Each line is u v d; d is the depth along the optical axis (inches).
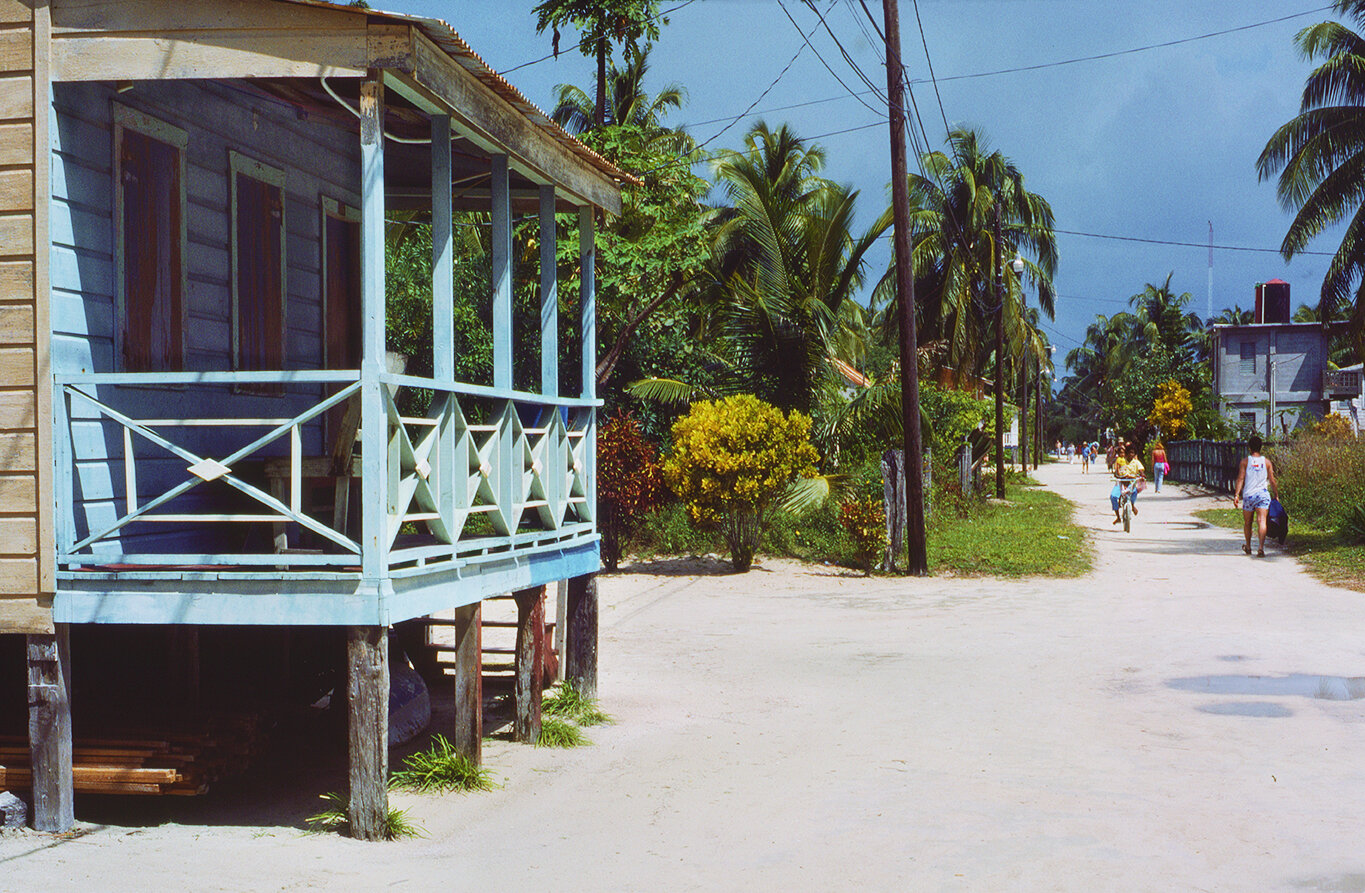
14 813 248.7
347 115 330.3
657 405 873.5
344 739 337.1
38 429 243.6
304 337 371.9
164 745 257.1
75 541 246.4
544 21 729.0
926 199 1528.1
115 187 266.4
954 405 1208.2
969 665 430.0
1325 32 1010.1
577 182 361.4
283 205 355.6
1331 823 238.2
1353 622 504.7
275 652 352.8
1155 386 2491.4
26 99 244.1
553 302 354.3
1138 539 923.4
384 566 236.4
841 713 357.4
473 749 289.1
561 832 243.3
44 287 243.3
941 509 1042.7
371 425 234.4
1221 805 252.2
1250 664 415.5
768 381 864.9
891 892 203.2
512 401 304.5
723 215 1081.4
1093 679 398.3
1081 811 249.9
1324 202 1042.1
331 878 213.5
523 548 314.2
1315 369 2142.0
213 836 242.2
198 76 238.8
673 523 800.3
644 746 321.4
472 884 210.4
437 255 268.8
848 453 866.1
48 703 246.7
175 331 293.9
